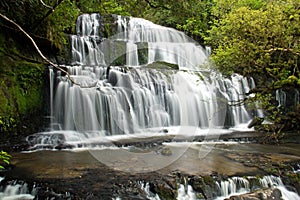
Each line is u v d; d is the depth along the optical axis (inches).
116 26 484.4
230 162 239.3
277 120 312.0
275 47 245.8
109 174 205.9
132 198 179.6
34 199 180.7
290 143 306.3
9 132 280.1
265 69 269.3
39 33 331.9
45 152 261.4
